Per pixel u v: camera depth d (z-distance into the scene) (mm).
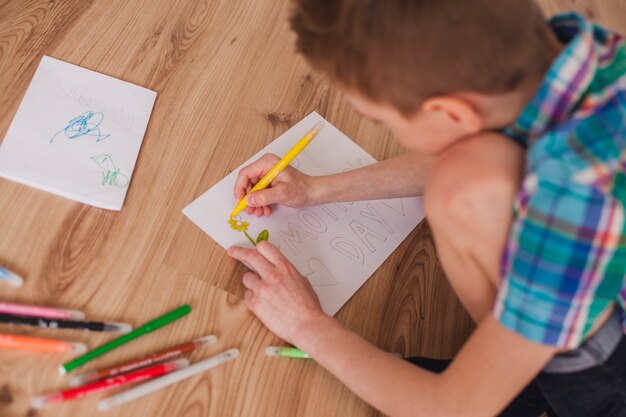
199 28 1003
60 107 843
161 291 744
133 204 799
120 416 649
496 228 574
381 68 524
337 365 685
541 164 524
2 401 628
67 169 792
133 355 688
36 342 653
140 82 912
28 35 906
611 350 647
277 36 1036
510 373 581
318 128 817
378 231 869
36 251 732
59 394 635
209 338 720
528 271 534
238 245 802
